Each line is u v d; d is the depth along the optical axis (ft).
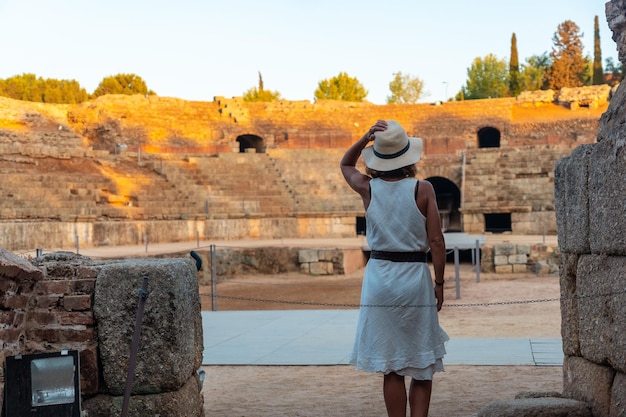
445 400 26.55
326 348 39.04
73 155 131.23
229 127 187.52
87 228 102.32
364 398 27.43
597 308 19.02
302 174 153.79
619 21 22.70
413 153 17.43
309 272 100.42
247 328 47.62
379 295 16.72
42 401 16.51
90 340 18.10
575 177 20.08
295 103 200.34
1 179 109.91
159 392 18.07
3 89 235.20
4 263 16.33
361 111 200.23
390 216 16.92
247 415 25.09
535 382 29.27
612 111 20.38
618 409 18.06
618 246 17.75
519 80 284.61
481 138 207.62
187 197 130.93
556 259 96.99
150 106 185.37
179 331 18.28
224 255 96.99
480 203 142.41
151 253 88.43
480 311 60.03
